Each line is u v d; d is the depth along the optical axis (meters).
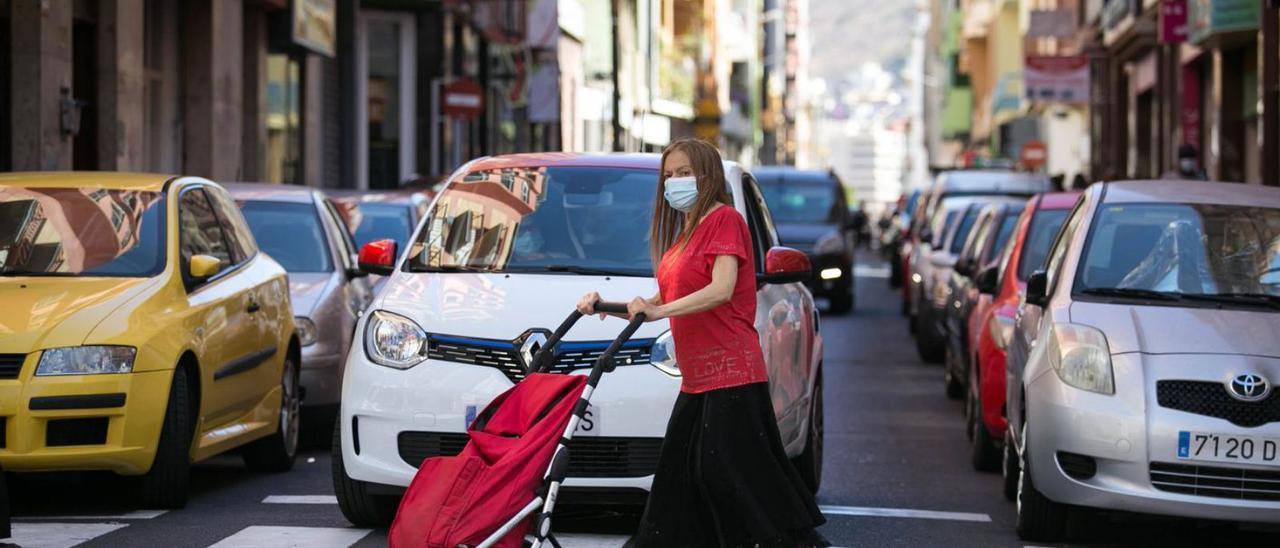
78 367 19.30
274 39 60.50
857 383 38.00
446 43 79.69
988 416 24.44
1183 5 69.25
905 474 24.50
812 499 14.09
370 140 78.62
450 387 17.84
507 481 13.55
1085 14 104.38
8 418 19.08
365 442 18.11
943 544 18.83
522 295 18.41
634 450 17.73
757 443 13.84
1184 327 18.73
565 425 13.72
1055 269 21.27
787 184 64.75
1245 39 62.84
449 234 20.06
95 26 46.16
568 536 18.20
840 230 63.00
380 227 34.22
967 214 45.25
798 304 20.52
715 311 13.81
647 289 18.58
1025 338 21.25
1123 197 21.34
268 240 28.53
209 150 54.12
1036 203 28.38
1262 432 17.72
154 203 22.06
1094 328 18.86
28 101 40.69
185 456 20.16
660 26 144.75
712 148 13.95
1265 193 21.55
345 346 27.20
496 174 20.86
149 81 51.12
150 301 20.44
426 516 13.50
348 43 74.50
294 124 65.88
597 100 123.94
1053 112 131.50
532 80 99.44
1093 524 20.78
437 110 79.25
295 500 21.02
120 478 23.23
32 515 19.75
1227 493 17.80
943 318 41.38
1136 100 91.56
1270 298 19.64
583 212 20.11
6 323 19.53
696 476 13.79
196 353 20.61
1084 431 18.12
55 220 21.70
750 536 13.73
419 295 18.72
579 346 17.83
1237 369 17.98
